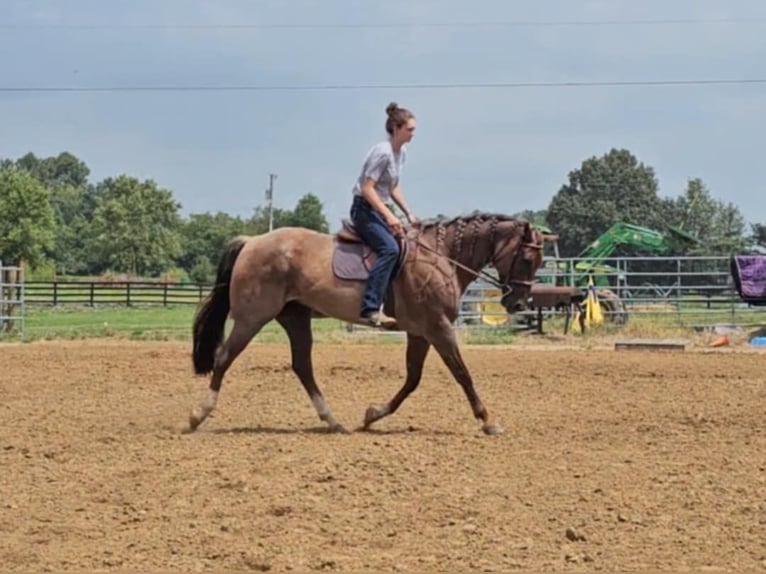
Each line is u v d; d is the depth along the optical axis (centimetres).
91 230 11294
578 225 9919
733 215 9012
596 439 1055
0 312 2856
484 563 645
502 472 888
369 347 2314
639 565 640
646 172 10225
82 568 643
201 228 12062
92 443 1034
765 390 1477
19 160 19800
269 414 1244
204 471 892
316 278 1064
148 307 4541
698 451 985
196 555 666
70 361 1905
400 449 987
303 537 700
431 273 1064
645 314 3012
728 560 650
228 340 1091
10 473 898
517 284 1098
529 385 1541
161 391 1471
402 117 1050
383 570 633
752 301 2811
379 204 1042
